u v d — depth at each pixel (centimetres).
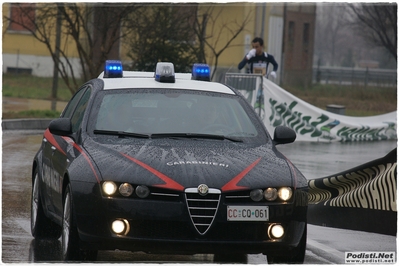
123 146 1853
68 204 1816
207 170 1733
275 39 11756
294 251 1778
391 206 2277
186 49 6494
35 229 2178
